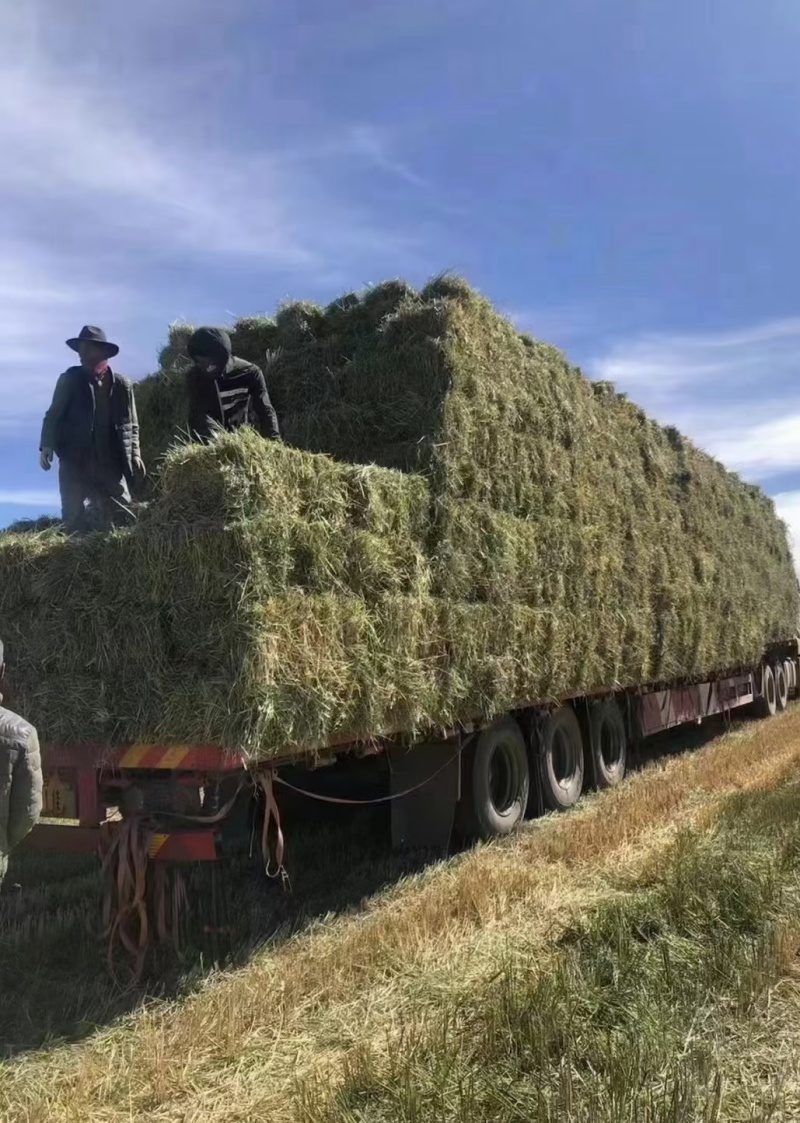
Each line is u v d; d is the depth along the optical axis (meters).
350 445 6.17
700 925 4.24
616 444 9.03
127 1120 2.87
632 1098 2.69
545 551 7.07
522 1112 2.70
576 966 3.68
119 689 4.16
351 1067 3.02
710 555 11.54
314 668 4.26
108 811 4.26
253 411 5.86
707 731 13.77
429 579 5.47
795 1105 2.84
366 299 6.84
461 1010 3.49
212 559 4.00
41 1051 3.35
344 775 6.13
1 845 3.28
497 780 6.98
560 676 7.22
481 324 6.59
